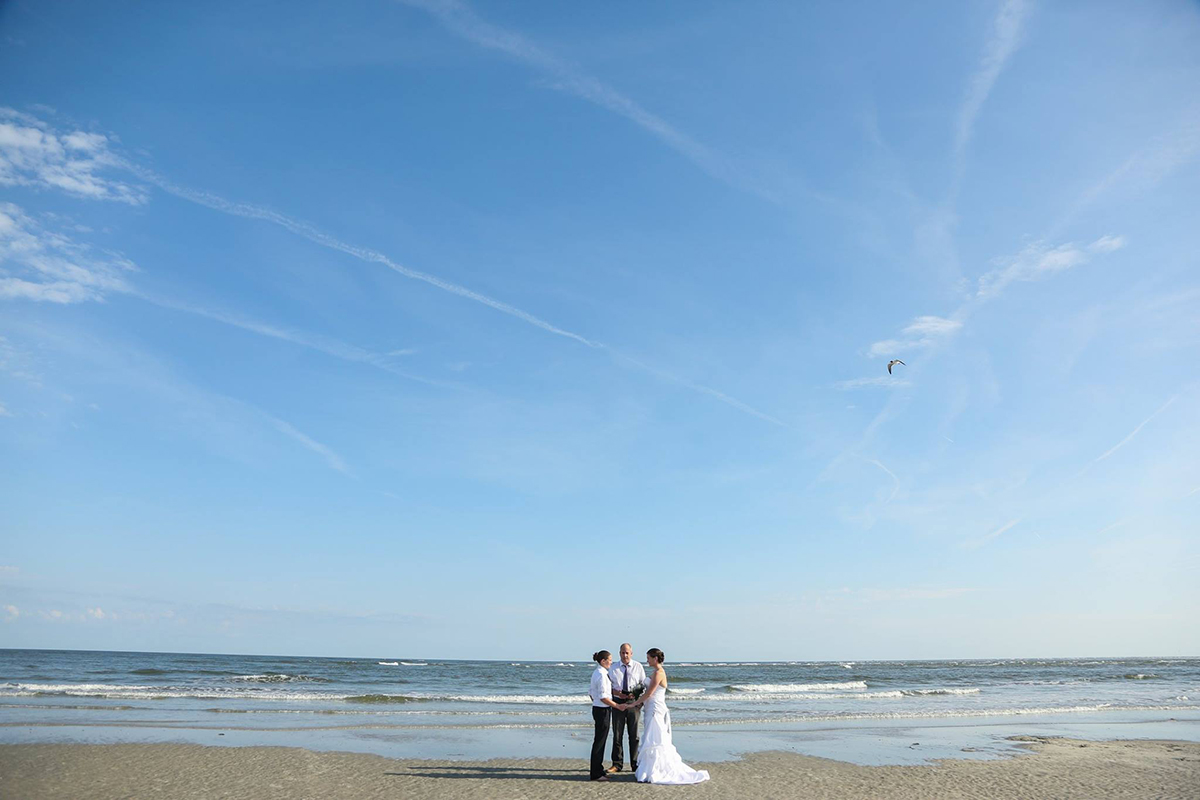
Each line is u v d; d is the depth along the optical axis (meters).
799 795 11.30
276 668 61.75
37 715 19.47
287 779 11.80
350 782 11.66
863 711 26.39
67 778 11.40
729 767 13.70
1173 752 16.38
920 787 12.14
